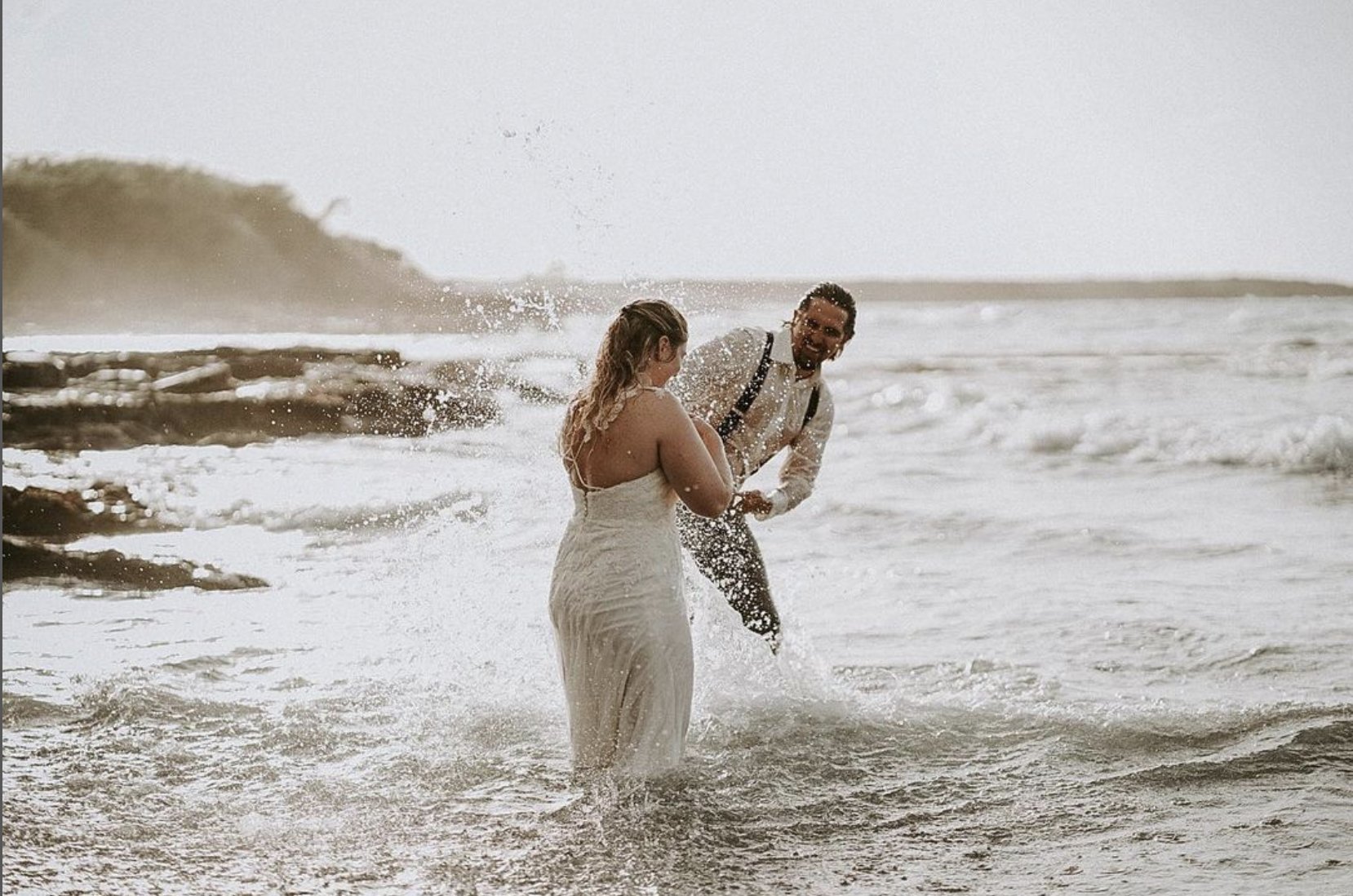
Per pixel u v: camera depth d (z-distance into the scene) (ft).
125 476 35.17
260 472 36.40
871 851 11.15
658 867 10.75
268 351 72.84
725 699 15.71
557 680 16.70
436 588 22.07
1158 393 66.95
